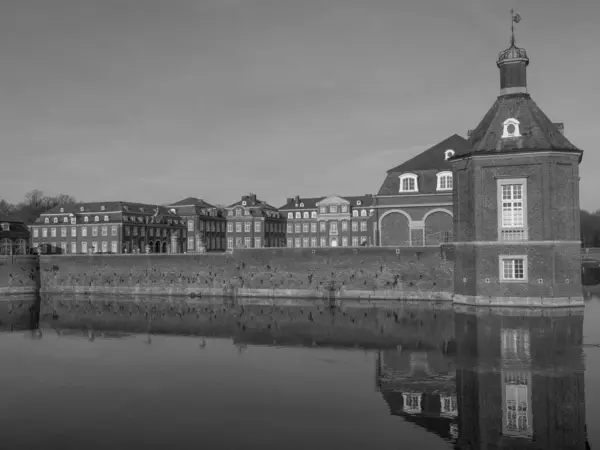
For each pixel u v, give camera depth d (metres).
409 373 25.11
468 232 46.19
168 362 28.95
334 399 21.61
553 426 17.95
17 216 155.62
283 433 18.06
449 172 55.44
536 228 43.22
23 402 21.86
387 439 17.41
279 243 129.88
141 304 57.53
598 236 158.62
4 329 42.22
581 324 35.09
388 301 53.12
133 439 17.73
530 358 26.34
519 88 46.78
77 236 110.25
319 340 34.25
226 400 21.75
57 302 61.66
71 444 17.41
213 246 125.00
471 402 20.48
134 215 111.25
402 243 56.72
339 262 57.22
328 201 121.44
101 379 25.42
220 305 54.41
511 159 43.84
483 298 44.75
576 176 43.81
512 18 47.66
